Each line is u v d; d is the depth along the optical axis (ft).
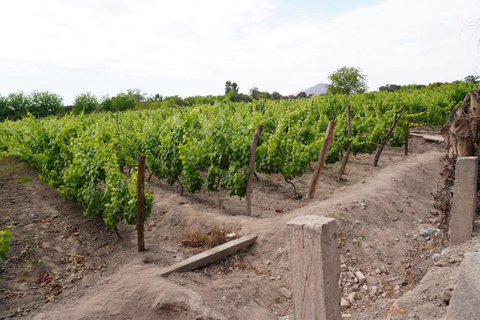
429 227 22.97
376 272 18.26
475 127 18.30
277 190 33.37
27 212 25.61
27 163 38.55
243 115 47.88
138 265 17.93
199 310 13.62
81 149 25.35
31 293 17.15
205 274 17.83
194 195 31.50
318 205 24.50
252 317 15.17
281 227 20.40
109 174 21.09
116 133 39.50
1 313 15.31
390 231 22.44
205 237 21.04
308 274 9.11
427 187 33.37
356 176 38.09
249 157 25.95
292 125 39.19
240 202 29.91
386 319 12.85
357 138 42.27
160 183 35.42
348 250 19.60
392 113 46.78
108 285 16.43
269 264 18.69
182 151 28.68
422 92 79.87
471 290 7.86
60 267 19.56
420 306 12.44
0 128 54.70
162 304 14.07
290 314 15.43
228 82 187.73
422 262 18.56
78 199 24.41
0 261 16.06
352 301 16.21
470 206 17.42
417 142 54.90
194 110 37.29
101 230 23.18
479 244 16.29
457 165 17.65
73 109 126.93
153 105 122.62
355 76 116.06
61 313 14.56
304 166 30.32
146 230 22.91
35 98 127.75
